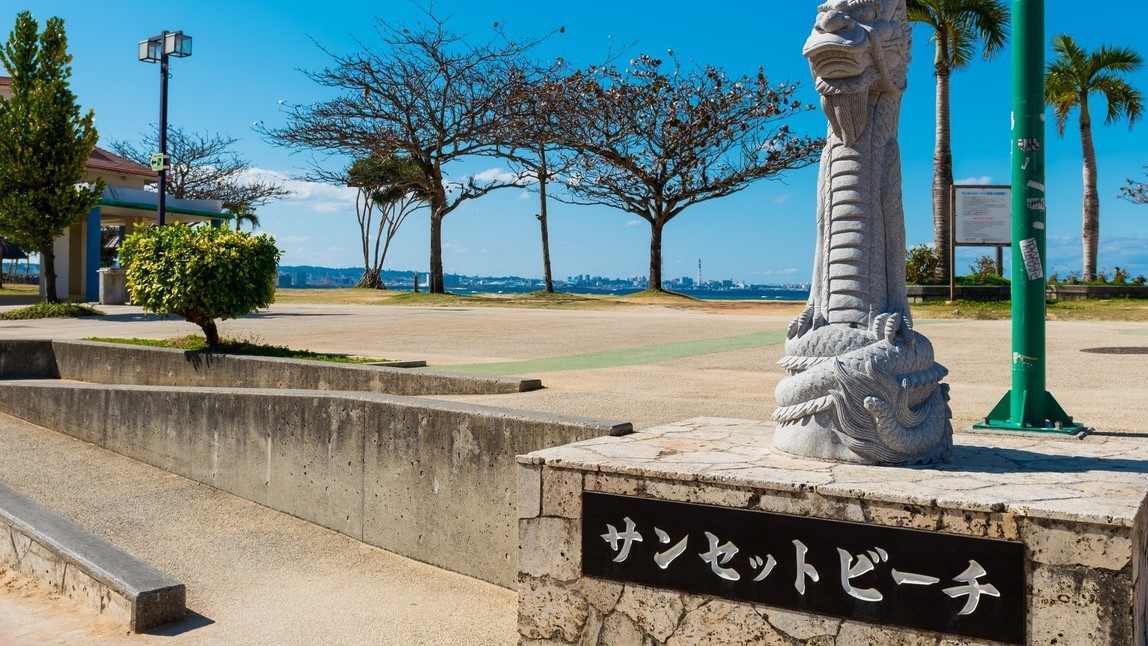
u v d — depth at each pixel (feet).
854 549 12.60
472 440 21.47
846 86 15.33
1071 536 11.27
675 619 13.93
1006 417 21.90
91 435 34.01
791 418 15.02
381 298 96.07
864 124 15.57
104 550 20.21
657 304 88.69
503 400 27.71
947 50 82.58
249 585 21.61
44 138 72.54
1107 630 11.08
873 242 15.43
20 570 21.76
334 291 110.73
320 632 18.71
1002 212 67.31
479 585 21.07
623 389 29.96
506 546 20.77
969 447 16.67
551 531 15.07
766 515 13.21
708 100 102.01
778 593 13.14
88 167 105.09
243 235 40.27
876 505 12.44
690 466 14.24
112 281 86.99
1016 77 21.95
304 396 25.68
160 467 30.81
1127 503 11.65
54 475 30.22
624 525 14.34
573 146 104.47
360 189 159.12
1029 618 11.55
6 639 17.57
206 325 40.29
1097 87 99.04
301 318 65.72
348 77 99.71
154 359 39.99
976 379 31.63
